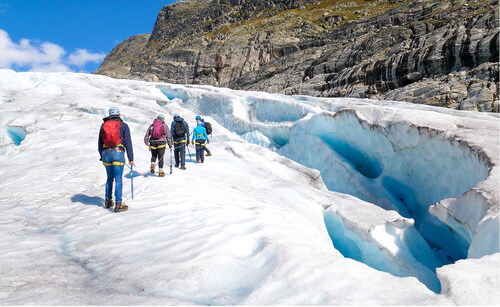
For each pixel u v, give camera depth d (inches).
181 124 388.8
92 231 198.7
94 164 401.1
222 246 161.9
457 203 235.5
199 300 123.0
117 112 246.2
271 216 218.4
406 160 402.3
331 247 232.2
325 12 2856.8
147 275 138.9
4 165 458.6
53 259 155.0
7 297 112.7
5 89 1027.3
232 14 3673.7
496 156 260.1
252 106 784.3
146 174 347.6
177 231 187.2
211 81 2450.8
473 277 122.1
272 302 114.1
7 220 221.3
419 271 226.4
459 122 362.9
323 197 328.8
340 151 544.1
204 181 327.3
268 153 500.7
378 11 2518.5
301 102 718.5
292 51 2340.1
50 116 727.1
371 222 265.1
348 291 115.2
